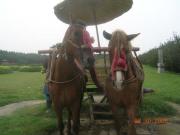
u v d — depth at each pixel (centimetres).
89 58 277
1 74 1588
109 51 277
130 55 283
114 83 268
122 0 369
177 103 558
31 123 384
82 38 275
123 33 274
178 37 1192
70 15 362
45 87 462
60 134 302
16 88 842
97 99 520
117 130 296
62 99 294
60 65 289
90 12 399
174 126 384
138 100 307
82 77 303
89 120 399
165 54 1172
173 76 997
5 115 459
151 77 970
